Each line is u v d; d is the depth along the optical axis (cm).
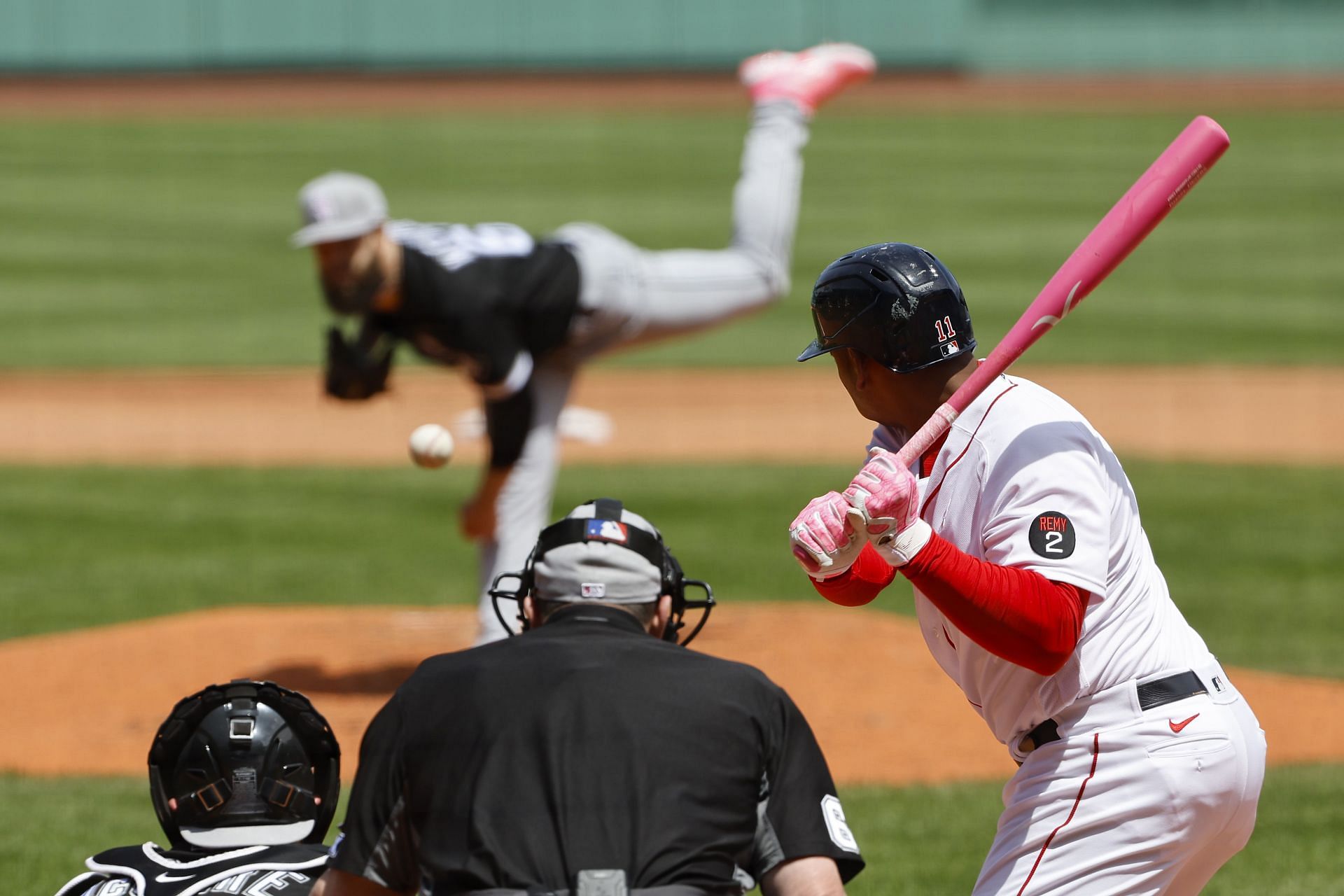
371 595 3512
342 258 2448
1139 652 1123
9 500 4412
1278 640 3150
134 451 5084
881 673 2892
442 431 2316
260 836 1067
